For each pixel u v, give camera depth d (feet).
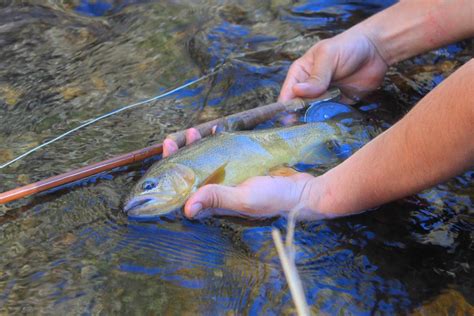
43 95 5.03
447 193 4.11
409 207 4.03
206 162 4.14
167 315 3.58
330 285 3.70
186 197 4.07
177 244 3.92
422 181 3.65
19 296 3.68
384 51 4.74
